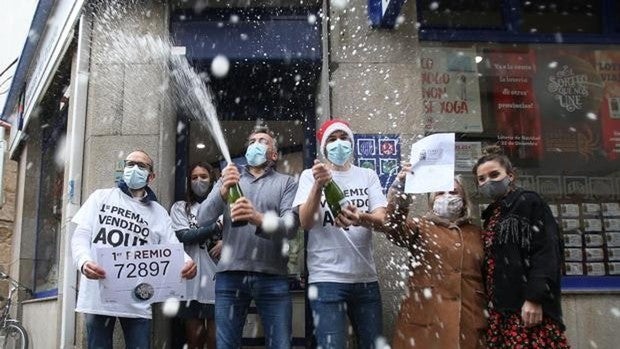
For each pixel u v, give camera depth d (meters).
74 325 4.62
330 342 3.55
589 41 5.50
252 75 5.17
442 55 5.30
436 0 5.40
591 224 5.14
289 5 5.03
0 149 8.89
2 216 10.12
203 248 4.51
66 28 5.70
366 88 4.91
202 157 5.77
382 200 3.89
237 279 3.64
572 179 5.23
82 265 3.56
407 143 4.84
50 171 7.91
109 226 3.80
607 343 4.64
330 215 3.74
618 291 4.73
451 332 3.47
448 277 3.59
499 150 3.92
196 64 4.99
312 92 5.50
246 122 5.59
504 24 5.46
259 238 3.65
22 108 8.80
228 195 3.51
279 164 5.68
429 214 3.87
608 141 5.35
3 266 10.00
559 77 5.41
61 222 6.18
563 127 5.32
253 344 5.34
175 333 4.80
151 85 4.88
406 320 3.66
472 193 4.88
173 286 3.68
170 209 4.83
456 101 5.22
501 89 5.32
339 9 5.01
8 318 7.59
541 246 3.33
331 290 3.62
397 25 5.04
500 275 3.42
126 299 3.62
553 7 5.54
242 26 4.98
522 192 3.54
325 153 3.91
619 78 5.50
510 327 3.31
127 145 4.77
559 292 3.30
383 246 4.50
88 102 4.95
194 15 5.02
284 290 3.68
